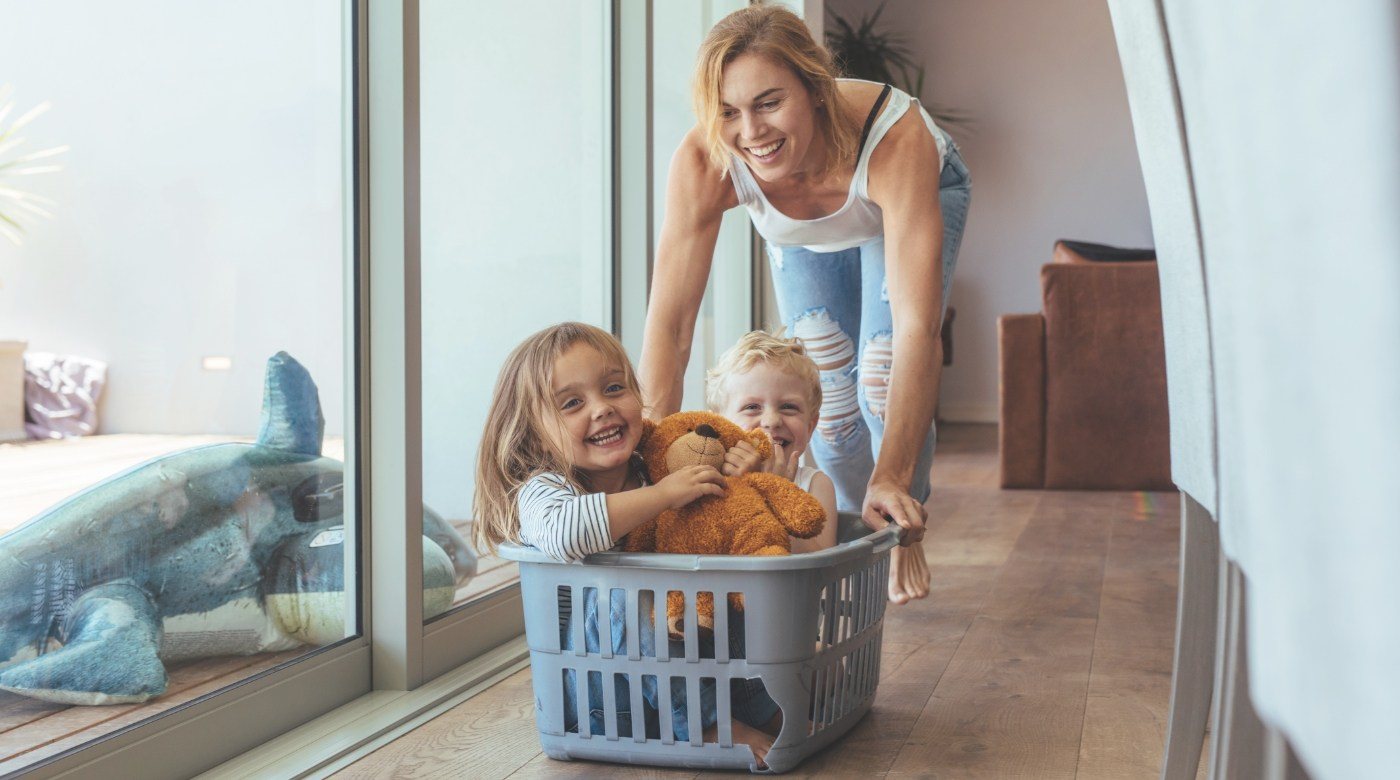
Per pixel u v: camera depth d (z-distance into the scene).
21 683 1.08
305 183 1.50
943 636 2.04
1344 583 0.42
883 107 1.75
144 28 1.22
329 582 1.57
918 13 7.34
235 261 1.37
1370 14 0.40
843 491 2.21
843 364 2.10
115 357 1.18
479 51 1.93
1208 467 0.79
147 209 1.22
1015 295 7.35
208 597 1.33
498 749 1.43
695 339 3.28
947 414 7.52
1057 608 2.29
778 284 2.12
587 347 1.38
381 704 1.59
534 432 1.39
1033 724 1.52
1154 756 1.38
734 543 1.35
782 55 1.57
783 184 1.76
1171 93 0.72
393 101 1.62
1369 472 0.40
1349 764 0.42
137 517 1.22
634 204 2.54
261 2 1.41
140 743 1.21
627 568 1.31
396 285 1.63
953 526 3.42
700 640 1.37
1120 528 3.38
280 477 1.46
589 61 2.41
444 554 1.82
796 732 1.31
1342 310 0.42
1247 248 0.52
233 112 1.36
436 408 1.81
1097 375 4.28
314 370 1.52
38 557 1.09
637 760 1.35
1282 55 0.46
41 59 1.08
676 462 1.41
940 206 1.84
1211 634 1.04
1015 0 7.21
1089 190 7.20
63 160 1.11
